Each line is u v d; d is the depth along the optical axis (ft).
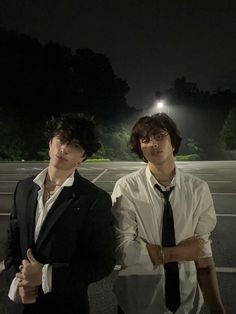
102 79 136.26
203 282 8.23
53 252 6.80
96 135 7.39
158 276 7.67
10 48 118.11
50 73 121.90
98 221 6.99
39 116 114.73
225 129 133.59
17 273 6.84
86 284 6.79
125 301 7.84
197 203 8.11
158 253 7.63
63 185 7.06
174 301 7.72
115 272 15.02
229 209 28.19
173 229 7.84
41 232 6.88
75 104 124.67
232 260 16.74
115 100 139.95
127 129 131.95
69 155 7.11
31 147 108.78
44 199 7.26
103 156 113.80
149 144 8.00
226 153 137.49
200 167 62.64
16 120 109.91
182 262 7.89
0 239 20.12
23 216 7.10
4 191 37.17
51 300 6.81
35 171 56.80
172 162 8.23
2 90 113.29
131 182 8.29
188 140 142.20
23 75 117.29
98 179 45.83
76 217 6.90
